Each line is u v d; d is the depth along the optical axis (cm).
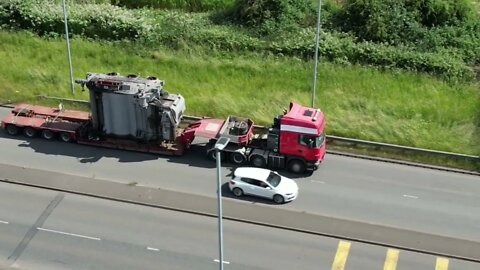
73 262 3591
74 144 4719
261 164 4488
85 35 6344
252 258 3666
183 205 4088
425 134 4956
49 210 4003
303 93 5503
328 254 3716
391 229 3934
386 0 6506
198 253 3691
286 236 3853
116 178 4338
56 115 4844
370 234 3884
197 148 4741
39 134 4762
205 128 4575
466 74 5859
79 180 4297
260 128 4903
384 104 5362
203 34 6291
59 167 4431
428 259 3700
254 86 5609
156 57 6003
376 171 4538
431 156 4703
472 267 3650
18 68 5731
